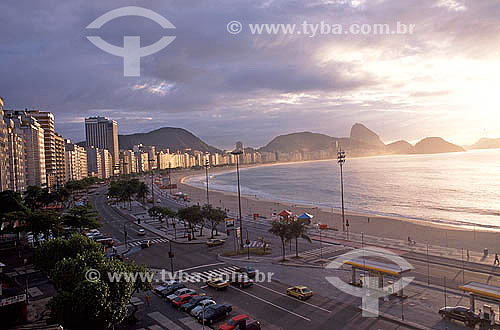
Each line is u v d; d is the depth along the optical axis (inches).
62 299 1317.7
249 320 1478.8
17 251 2908.5
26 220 2674.7
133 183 6161.4
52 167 7303.2
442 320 1529.3
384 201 6382.9
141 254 2827.3
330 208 5565.9
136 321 1588.3
